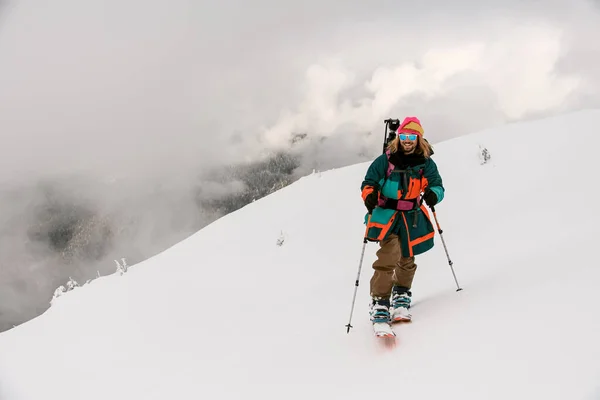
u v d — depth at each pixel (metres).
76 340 8.65
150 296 10.73
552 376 2.47
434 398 2.76
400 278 4.35
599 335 2.63
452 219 9.17
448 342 3.33
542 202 7.59
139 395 5.24
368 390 3.18
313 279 9.19
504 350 2.90
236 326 6.98
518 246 5.76
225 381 4.53
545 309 3.18
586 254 3.92
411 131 4.11
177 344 6.98
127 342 7.82
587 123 11.04
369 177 4.29
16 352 8.67
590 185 7.43
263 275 10.32
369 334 4.17
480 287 4.30
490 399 2.52
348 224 11.56
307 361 4.10
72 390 6.25
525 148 10.99
